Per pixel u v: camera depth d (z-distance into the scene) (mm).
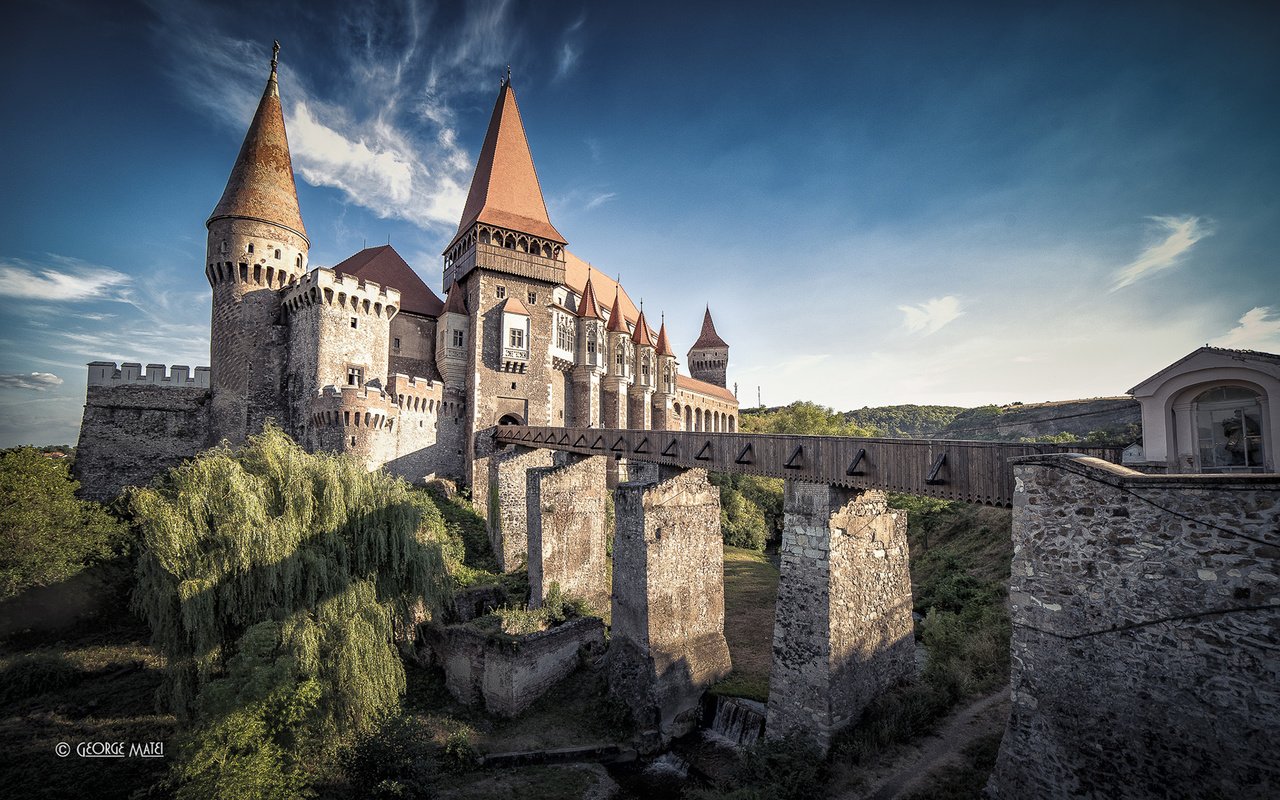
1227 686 8453
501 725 22484
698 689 23219
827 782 14648
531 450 38750
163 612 18234
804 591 16953
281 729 15141
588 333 56094
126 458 37094
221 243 40938
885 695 17500
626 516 23344
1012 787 10875
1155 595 9289
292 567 19719
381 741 17266
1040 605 10828
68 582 25094
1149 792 9156
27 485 24797
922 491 14898
